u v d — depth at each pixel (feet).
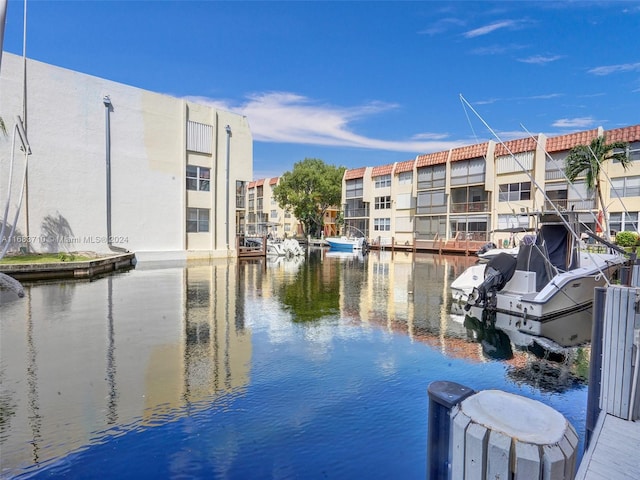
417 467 10.37
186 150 72.54
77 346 19.60
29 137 54.54
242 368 16.96
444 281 48.06
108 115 62.80
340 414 13.05
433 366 17.93
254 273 54.19
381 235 139.33
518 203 99.45
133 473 9.80
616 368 10.59
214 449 10.91
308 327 24.45
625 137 78.79
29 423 11.98
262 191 216.74
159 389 14.60
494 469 5.50
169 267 59.82
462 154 112.16
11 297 33.19
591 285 29.99
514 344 21.79
